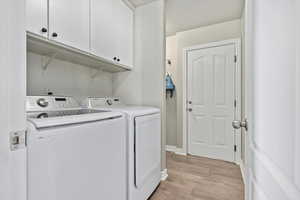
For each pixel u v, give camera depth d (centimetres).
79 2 138
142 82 218
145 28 216
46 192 71
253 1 69
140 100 219
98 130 102
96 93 211
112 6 178
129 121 134
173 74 328
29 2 104
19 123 50
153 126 174
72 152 84
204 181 200
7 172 47
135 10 222
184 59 306
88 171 93
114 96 236
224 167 242
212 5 224
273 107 49
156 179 180
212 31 282
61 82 168
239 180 203
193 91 300
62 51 142
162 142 204
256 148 66
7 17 47
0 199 45
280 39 45
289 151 40
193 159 277
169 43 332
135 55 222
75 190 85
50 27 116
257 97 64
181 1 215
